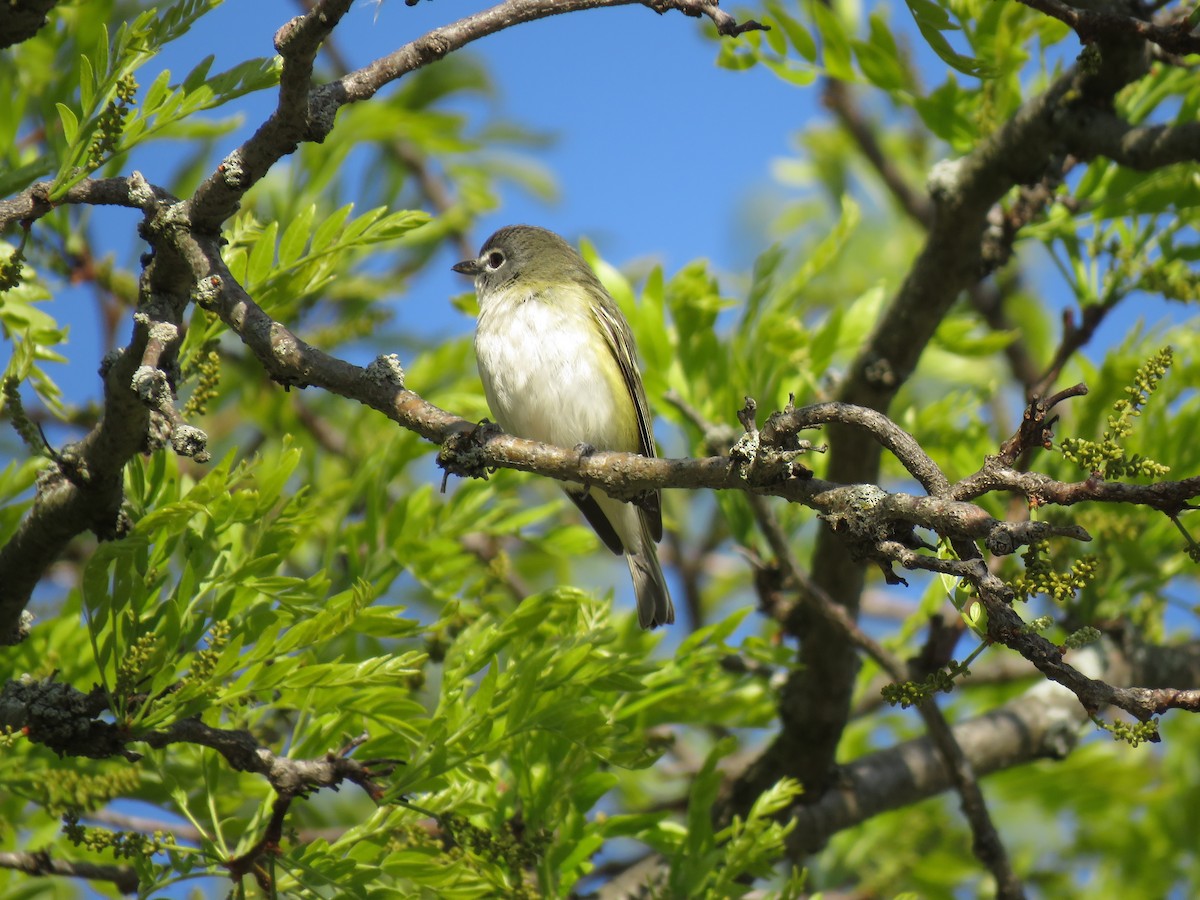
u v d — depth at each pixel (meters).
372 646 9.28
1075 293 10.79
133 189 7.08
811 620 10.83
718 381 11.37
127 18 9.98
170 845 7.07
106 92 6.70
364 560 9.52
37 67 9.84
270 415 12.80
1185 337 11.10
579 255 12.82
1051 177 10.48
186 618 7.38
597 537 10.68
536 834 7.46
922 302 10.45
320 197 11.66
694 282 11.42
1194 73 10.40
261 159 6.81
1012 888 9.81
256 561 7.45
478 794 8.22
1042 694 11.84
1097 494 4.74
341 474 12.47
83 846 8.77
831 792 11.18
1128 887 11.73
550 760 8.20
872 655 10.11
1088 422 10.75
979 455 11.50
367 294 12.97
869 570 13.19
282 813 7.10
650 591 11.29
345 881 7.12
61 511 7.66
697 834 8.08
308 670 7.07
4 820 8.29
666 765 13.41
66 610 8.42
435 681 10.38
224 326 7.94
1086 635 4.65
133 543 6.79
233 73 6.77
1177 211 10.33
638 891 10.01
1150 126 9.13
